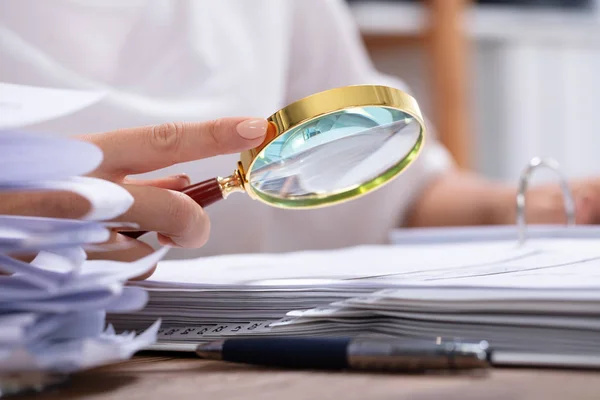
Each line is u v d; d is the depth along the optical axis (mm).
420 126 657
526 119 2859
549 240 981
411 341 416
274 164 596
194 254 1245
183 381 414
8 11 1120
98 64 1183
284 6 1443
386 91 589
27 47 1100
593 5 2938
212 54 1274
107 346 358
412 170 1616
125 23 1215
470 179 1683
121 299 395
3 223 381
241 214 1301
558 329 409
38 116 383
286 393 377
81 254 390
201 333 510
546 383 374
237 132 550
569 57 2896
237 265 751
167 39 1251
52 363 344
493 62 2824
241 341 458
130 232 575
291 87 1549
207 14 1298
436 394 361
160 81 1225
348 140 616
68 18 1165
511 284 444
